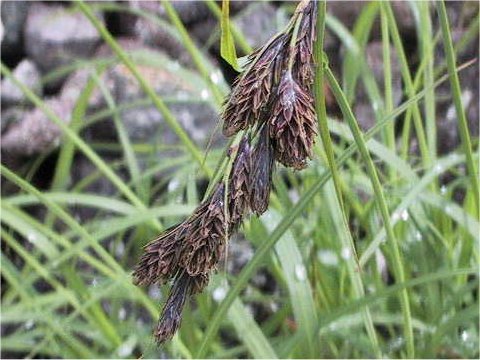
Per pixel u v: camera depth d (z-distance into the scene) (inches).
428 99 16.9
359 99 26.4
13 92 28.1
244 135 5.2
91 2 29.0
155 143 21.0
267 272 24.8
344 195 16.6
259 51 5.0
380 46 27.0
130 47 28.4
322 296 17.0
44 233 17.7
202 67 15.7
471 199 16.5
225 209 5.1
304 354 14.2
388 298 16.6
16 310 16.8
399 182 18.1
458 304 16.4
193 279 5.4
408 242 17.1
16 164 27.9
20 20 29.1
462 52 24.7
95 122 27.4
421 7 17.0
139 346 19.0
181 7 28.7
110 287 15.4
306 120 4.9
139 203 16.3
